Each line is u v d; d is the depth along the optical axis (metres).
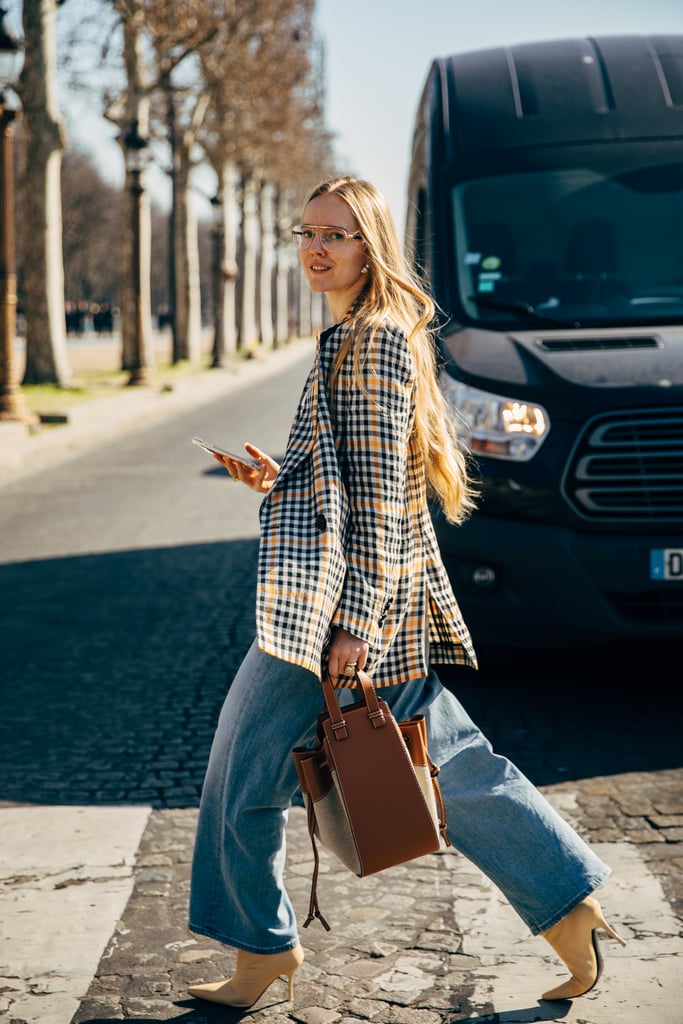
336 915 3.50
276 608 2.58
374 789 2.63
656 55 6.99
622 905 3.49
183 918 3.51
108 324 82.06
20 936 3.41
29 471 15.14
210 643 6.77
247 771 2.79
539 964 3.17
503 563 5.16
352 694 2.83
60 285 27.02
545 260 6.21
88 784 4.61
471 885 3.69
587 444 5.11
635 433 5.08
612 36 7.25
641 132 6.58
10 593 8.20
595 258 6.19
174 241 39.56
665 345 5.45
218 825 2.88
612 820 4.11
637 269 6.13
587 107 6.70
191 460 15.95
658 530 5.09
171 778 4.67
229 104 39.59
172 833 4.14
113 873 3.81
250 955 2.94
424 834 2.64
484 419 5.25
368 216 2.81
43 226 26.33
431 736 2.85
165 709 5.57
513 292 6.10
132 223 28.62
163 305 118.88
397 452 2.66
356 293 2.86
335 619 2.63
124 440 18.67
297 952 2.94
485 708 5.45
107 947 3.34
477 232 6.33
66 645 6.80
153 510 11.75
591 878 2.85
